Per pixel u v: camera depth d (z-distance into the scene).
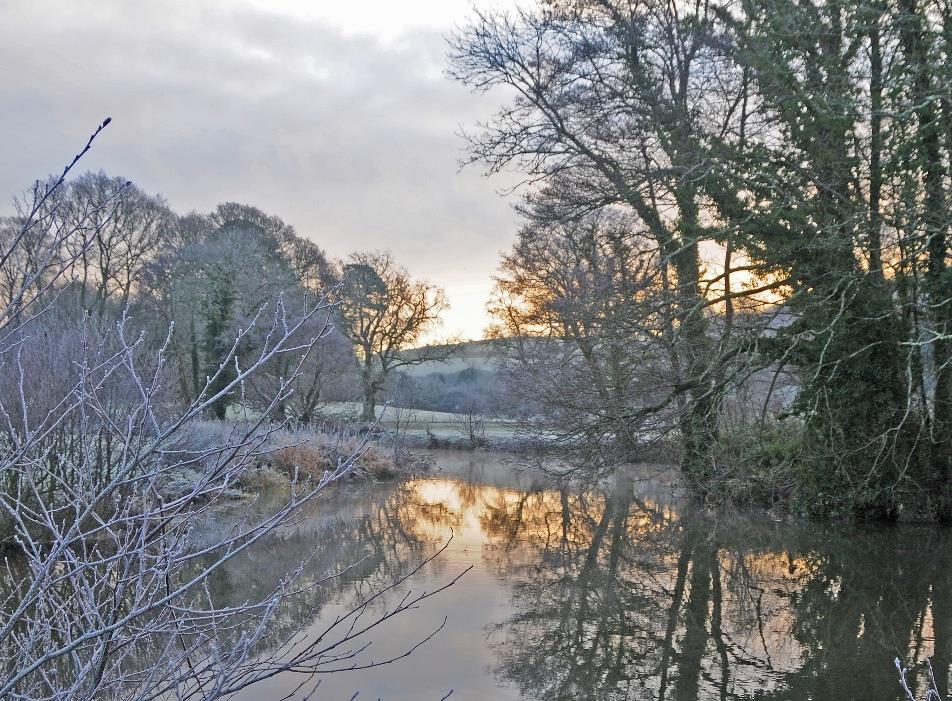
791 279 15.18
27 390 9.20
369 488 22.42
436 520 16.94
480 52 18.98
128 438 2.50
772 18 14.05
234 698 6.59
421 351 42.25
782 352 15.85
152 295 30.38
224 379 25.88
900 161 13.19
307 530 15.09
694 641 8.66
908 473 16.05
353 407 34.62
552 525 16.50
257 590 9.95
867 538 14.73
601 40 17.81
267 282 29.47
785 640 8.71
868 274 14.37
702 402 17.06
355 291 38.22
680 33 17.08
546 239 23.62
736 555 13.24
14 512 2.79
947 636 8.80
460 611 9.59
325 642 8.03
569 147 18.97
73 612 3.05
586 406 16.22
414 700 6.75
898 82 12.77
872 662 7.98
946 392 15.74
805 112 14.37
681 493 20.47
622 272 15.98
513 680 7.33
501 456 32.50
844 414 15.83
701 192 15.44
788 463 17.42
